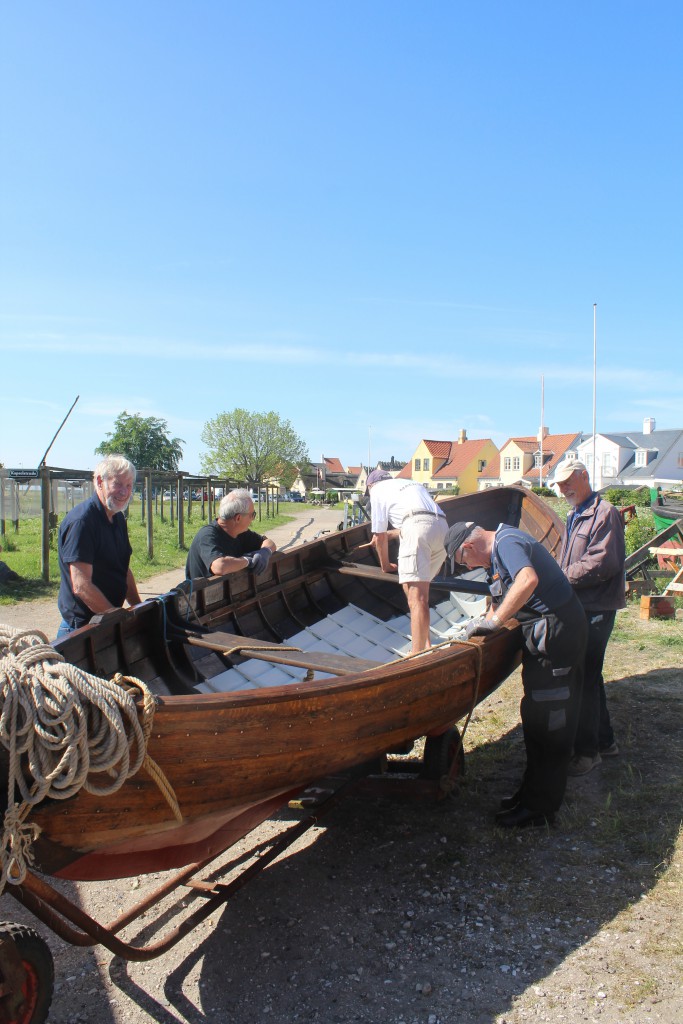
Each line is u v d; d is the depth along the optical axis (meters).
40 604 10.51
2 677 2.32
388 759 4.49
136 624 4.02
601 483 64.44
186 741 2.60
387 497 5.25
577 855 3.78
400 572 4.89
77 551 3.95
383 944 3.14
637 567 10.79
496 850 3.89
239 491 5.24
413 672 3.50
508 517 8.53
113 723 2.34
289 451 76.25
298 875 3.72
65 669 2.35
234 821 3.19
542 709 4.00
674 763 4.82
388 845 4.01
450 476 76.69
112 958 3.09
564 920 3.25
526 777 4.17
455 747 4.43
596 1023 2.62
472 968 2.96
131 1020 2.72
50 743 2.31
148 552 16.12
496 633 4.20
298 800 3.96
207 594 4.88
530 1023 2.64
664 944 3.02
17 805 2.28
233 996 2.85
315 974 2.97
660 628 8.62
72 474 13.10
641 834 3.93
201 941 3.20
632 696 6.19
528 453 70.31
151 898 3.09
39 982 2.45
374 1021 2.69
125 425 71.19
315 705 3.01
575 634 3.98
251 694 2.80
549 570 4.02
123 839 2.63
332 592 6.51
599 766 4.84
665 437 65.62
